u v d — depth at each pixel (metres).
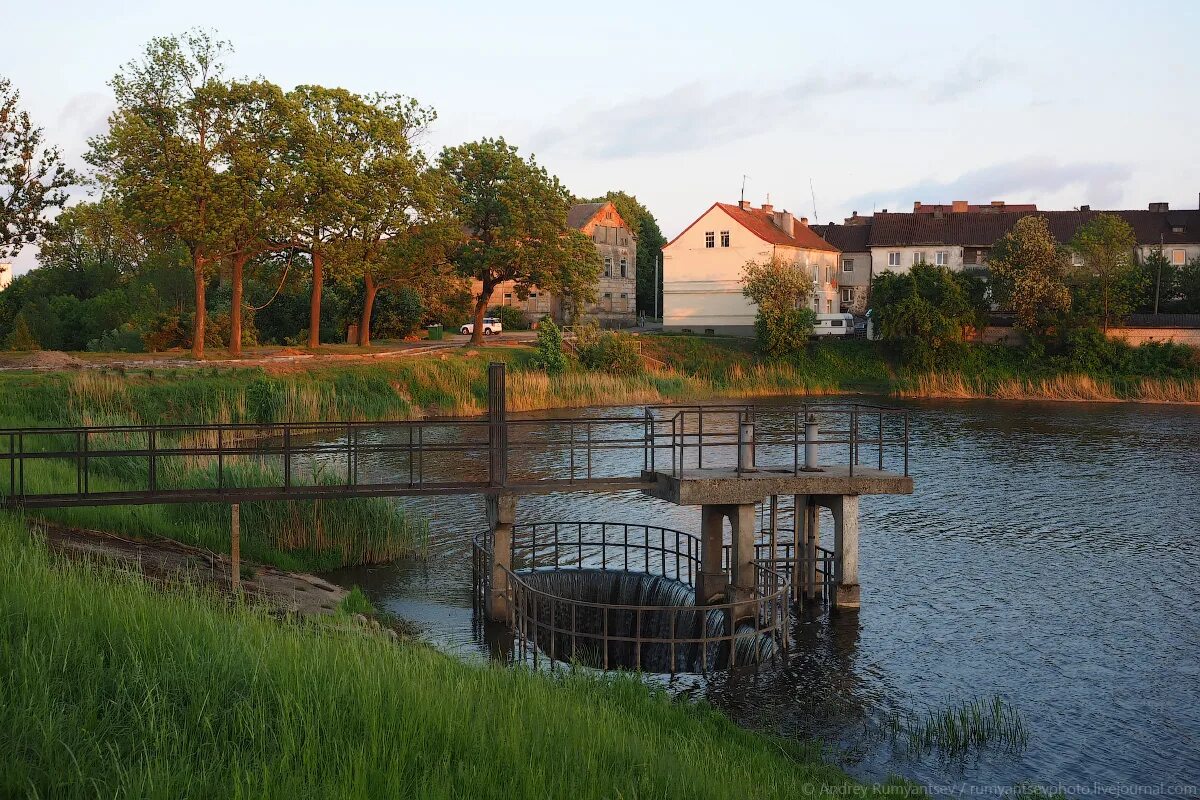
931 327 65.50
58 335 72.81
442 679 10.48
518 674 11.77
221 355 48.81
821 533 24.12
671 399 58.09
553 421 17.55
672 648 14.67
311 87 51.91
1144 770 12.02
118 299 72.88
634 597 18.36
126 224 45.59
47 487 19.84
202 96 45.41
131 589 11.38
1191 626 17.38
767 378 65.50
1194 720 13.50
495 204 60.53
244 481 21.52
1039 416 50.94
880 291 69.25
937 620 17.62
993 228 84.88
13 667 8.27
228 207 44.59
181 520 20.12
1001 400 60.50
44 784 6.79
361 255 54.06
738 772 9.82
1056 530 24.58
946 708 13.81
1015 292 66.69
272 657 9.66
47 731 7.25
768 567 18.38
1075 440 41.22
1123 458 36.25
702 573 17.14
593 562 21.22
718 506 17.16
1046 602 18.70
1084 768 12.05
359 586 19.05
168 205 42.72
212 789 6.98
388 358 52.03
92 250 89.00
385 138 52.91
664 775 8.74
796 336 68.31
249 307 61.38
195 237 44.25
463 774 7.70
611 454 35.50
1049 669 15.34
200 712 7.98
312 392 42.25
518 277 62.38
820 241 87.75
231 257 48.62
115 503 15.97
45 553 12.72
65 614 9.59
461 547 22.38
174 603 11.15
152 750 7.52
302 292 71.12
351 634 12.39
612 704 11.69
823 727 13.12
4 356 42.19
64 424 29.28
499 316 83.38
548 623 17.58
